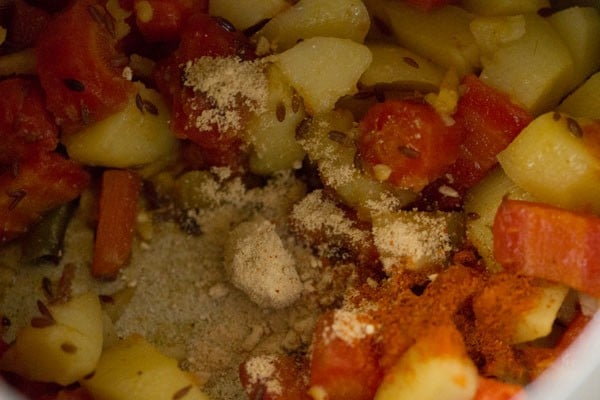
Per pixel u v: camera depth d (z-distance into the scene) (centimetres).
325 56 30
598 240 28
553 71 30
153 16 30
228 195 31
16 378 29
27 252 31
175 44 31
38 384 29
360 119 31
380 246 30
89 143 30
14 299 31
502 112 29
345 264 31
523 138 29
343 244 31
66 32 29
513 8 30
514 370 28
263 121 30
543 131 29
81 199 31
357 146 30
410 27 31
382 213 30
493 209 30
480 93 30
